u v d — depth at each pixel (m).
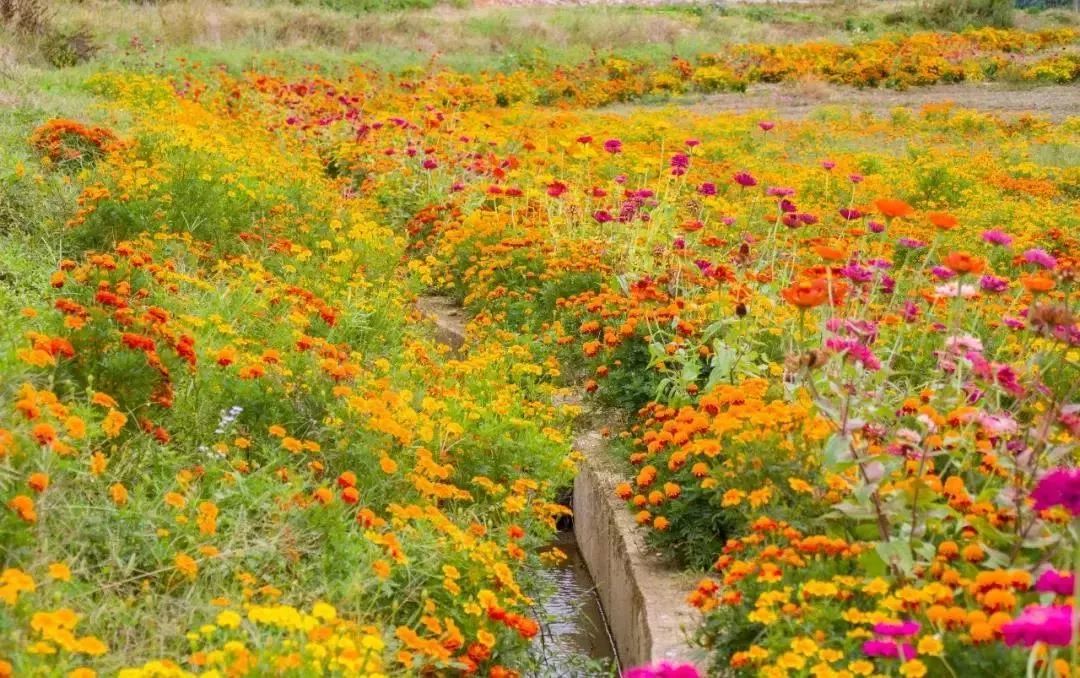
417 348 7.17
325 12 33.19
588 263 8.96
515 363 7.71
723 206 9.93
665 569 5.46
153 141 9.93
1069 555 4.06
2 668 3.05
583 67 28.77
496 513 5.83
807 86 28.16
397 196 12.77
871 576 4.11
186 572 3.99
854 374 5.10
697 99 27.25
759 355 6.72
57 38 19.97
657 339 7.27
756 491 4.80
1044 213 12.31
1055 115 23.42
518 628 4.46
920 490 4.32
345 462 5.35
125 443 4.75
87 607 3.80
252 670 3.36
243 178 9.88
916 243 6.76
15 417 4.19
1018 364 6.03
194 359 5.31
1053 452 4.45
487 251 9.98
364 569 4.48
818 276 6.57
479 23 33.94
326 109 16.25
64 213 8.33
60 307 5.11
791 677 3.70
